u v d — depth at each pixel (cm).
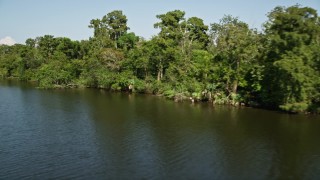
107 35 14338
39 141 4531
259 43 7212
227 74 7581
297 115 6366
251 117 6166
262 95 7050
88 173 3491
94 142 4522
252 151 4244
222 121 5819
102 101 8012
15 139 4612
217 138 4775
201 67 8162
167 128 5316
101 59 11675
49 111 6569
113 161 3831
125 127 5353
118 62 11150
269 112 6669
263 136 4900
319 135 4953
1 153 4034
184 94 8231
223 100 7638
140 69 10594
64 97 8650
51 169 3572
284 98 6575
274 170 3659
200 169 3656
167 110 6850
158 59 9688
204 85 8038
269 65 6725
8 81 14212
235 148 4347
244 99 7481
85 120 5806
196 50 9450
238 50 7288
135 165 3731
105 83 10744
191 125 5522
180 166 3722
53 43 16138
